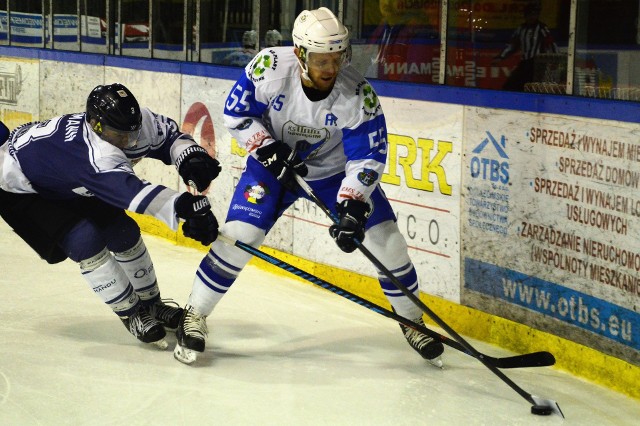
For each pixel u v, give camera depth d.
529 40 6.89
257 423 4.87
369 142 5.35
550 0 6.79
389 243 5.72
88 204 5.87
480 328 6.47
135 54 9.84
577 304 5.80
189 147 5.80
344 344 6.24
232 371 5.64
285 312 6.90
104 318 6.58
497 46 7.05
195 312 5.71
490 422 4.99
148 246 8.95
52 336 6.15
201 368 5.67
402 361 5.94
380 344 6.27
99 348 5.95
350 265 7.36
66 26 10.68
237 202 5.70
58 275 7.67
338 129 5.45
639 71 6.63
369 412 5.07
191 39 9.25
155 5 9.41
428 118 6.71
